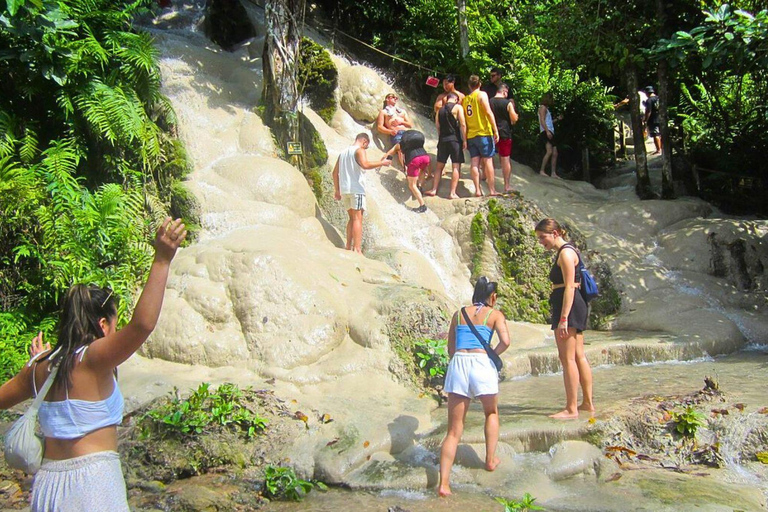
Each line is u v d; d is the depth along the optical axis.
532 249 10.55
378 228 10.55
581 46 13.36
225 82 11.92
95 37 9.77
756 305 10.65
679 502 5.21
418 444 6.29
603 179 14.97
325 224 10.22
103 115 9.16
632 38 13.20
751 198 13.66
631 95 13.20
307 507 5.42
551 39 13.87
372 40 15.13
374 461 6.04
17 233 8.34
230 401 6.46
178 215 9.47
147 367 7.51
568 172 15.77
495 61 15.43
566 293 6.40
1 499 5.50
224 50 13.26
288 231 9.27
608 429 6.23
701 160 14.54
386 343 7.69
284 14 10.82
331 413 6.63
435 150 12.94
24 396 3.59
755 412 6.40
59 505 3.29
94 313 3.59
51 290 8.22
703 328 9.55
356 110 12.55
